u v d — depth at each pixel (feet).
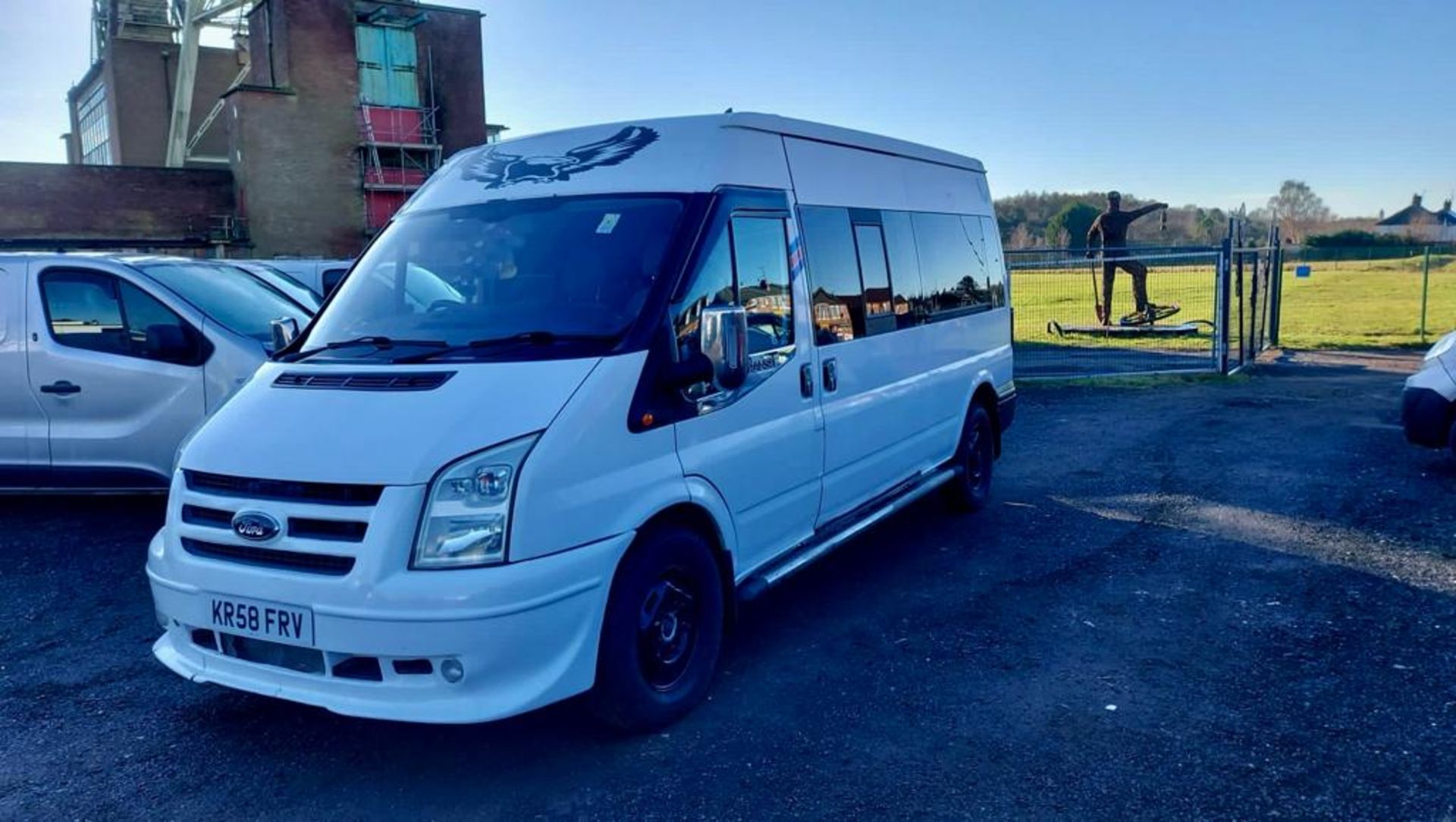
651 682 13.66
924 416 21.75
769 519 16.15
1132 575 20.12
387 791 12.48
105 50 160.45
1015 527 23.89
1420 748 12.89
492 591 11.49
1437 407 26.78
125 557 21.97
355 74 130.11
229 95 126.21
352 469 11.81
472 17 138.62
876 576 20.43
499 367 12.98
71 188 120.47
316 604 11.68
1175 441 33.71
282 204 126.72
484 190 16.55
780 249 16.56
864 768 12.73
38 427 23.31
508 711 11.60
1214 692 14.69
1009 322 27.37
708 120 15.84
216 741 13.87
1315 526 23.04
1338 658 15.78
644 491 13.20
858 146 19.88
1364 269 121.29
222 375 23.08
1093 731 13.58
